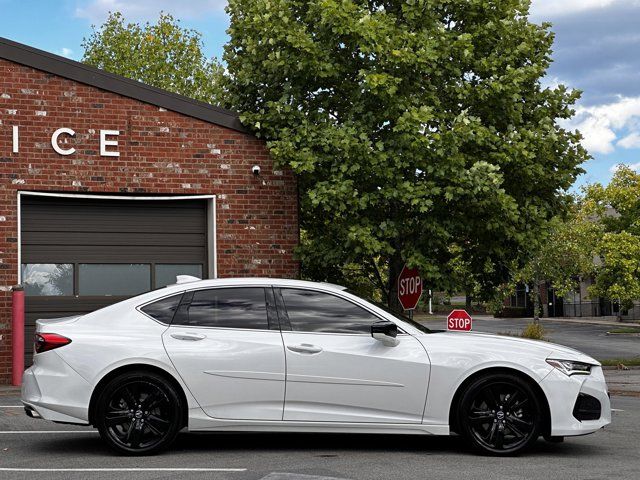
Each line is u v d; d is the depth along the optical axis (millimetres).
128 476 7129
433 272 16047
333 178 15758
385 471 7320
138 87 16750
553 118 17828
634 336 41531
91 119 16531
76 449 8594
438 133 15586
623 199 46844
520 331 44469
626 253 44094
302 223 18562
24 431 9891
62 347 8203
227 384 8188
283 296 8516
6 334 15828
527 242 16781
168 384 8180
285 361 8211
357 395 8203
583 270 49969
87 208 16688
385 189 15797
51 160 16281
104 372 8141
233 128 17219
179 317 8398
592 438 9453
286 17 16453
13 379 15305
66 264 16516
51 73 16328
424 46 16000
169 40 38812
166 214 17141
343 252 16594
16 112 16141
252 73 17656
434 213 16641
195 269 17250
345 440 9188
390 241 17719
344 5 15875
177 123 16969
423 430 8211
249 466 7582
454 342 8336
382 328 8102
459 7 17344
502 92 16641
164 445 8156
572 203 18000
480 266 18297
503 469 7449
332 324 8398
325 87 17266
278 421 8188
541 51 17594
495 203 15914
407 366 8211
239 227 17172
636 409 12820
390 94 15492
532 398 8148
